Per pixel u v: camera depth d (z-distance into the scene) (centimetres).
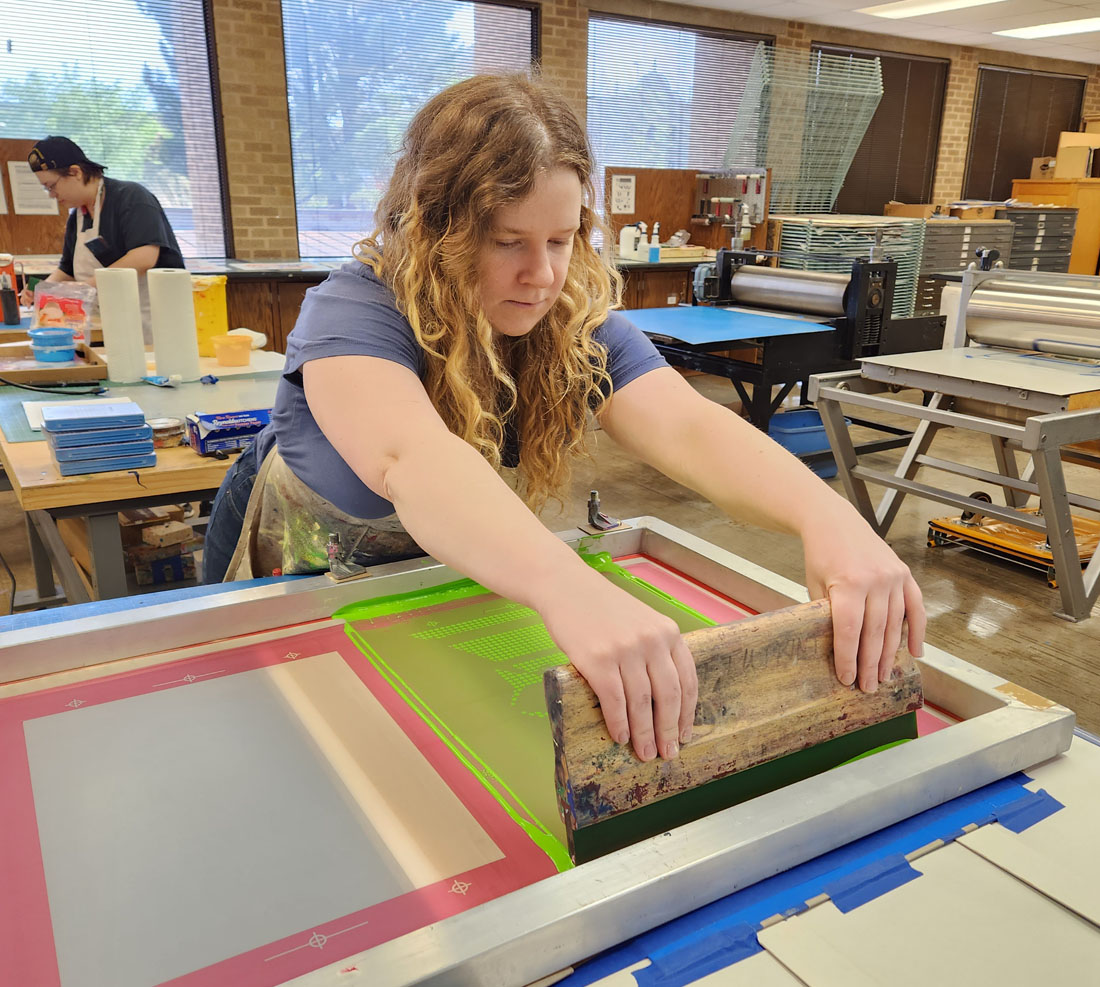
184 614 95
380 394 81
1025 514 302
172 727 81
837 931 57
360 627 102
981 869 63
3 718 82
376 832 68
